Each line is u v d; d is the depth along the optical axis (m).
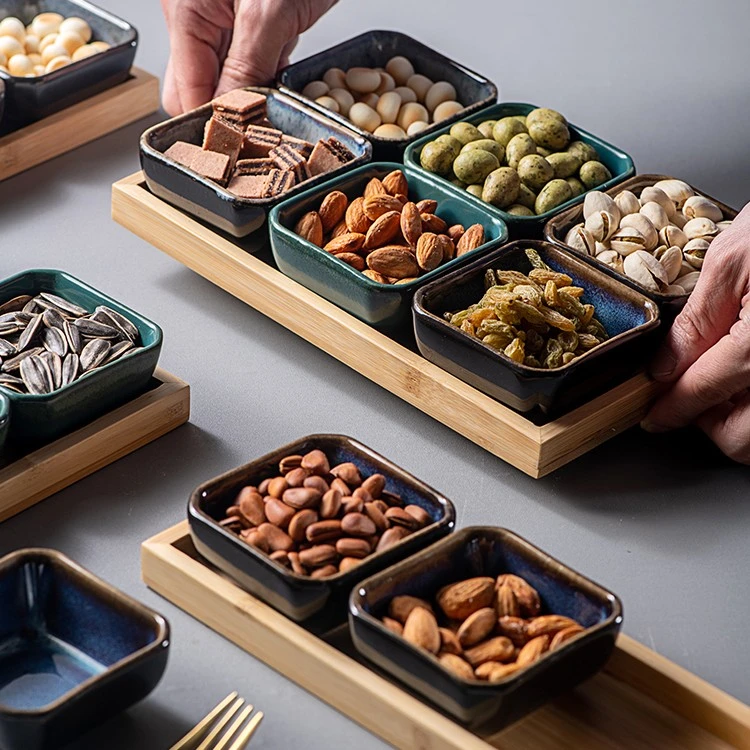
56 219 1.75
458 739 1.07
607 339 1.46
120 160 1.89
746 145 1.96
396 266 1.51
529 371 1.35
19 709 1.05
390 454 1.43
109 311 1.44
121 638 1.12
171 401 1.42
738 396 1.46
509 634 1.12
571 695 1.18
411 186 1.65
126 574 1.27
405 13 2.26
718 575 1.32
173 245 1.65
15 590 1.14
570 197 1.65
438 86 1.88
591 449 1.45
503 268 1.52
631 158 1.87
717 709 1.14
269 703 1.15
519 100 2.04
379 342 1.47
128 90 1.93
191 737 1.09
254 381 1.52
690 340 1.44
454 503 1.37
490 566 1.18
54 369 1.38
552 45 2.19
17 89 1.81
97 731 1.11
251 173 1.66
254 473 1.23
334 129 1.73
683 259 1.54
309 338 1.55
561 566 1.15
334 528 1.17
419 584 1.15
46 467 1.33
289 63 2.06
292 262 1.53
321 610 1.15
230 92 1.76
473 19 2.25
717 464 1.45
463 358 1.40
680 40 2.22
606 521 1.37
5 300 1.48
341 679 1.12
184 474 1.39
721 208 1.63
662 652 1.23
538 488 1.40
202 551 1.20
